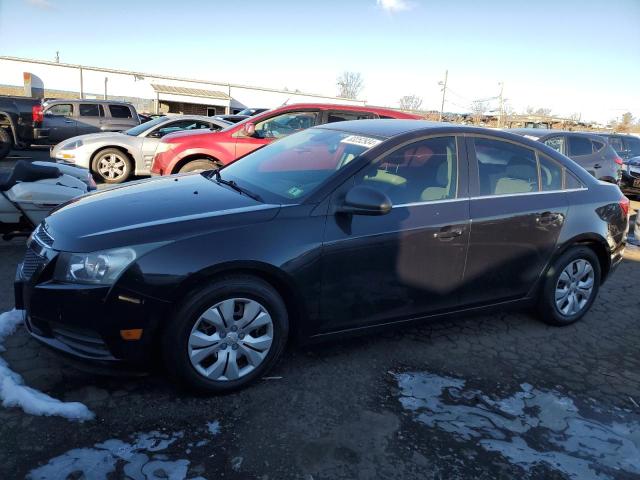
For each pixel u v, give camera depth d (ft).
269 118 26.78
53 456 8.04
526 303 13.78
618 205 14.92
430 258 11.62
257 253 9.64
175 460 8.17
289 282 10.05
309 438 8.93
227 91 170.60
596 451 9.25
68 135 49.60
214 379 9.79
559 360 12.57
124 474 7.79
